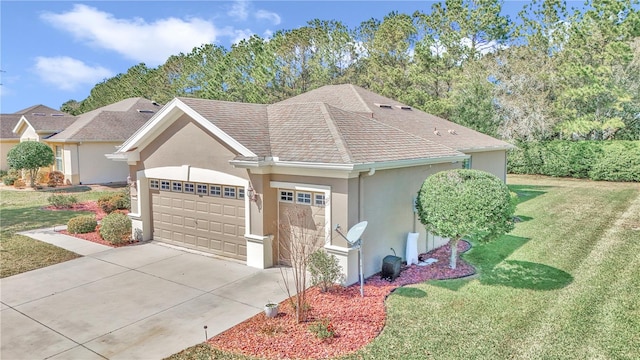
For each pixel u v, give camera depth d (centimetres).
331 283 954
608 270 1085
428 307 862
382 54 3753
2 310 882
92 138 2777
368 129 1274
